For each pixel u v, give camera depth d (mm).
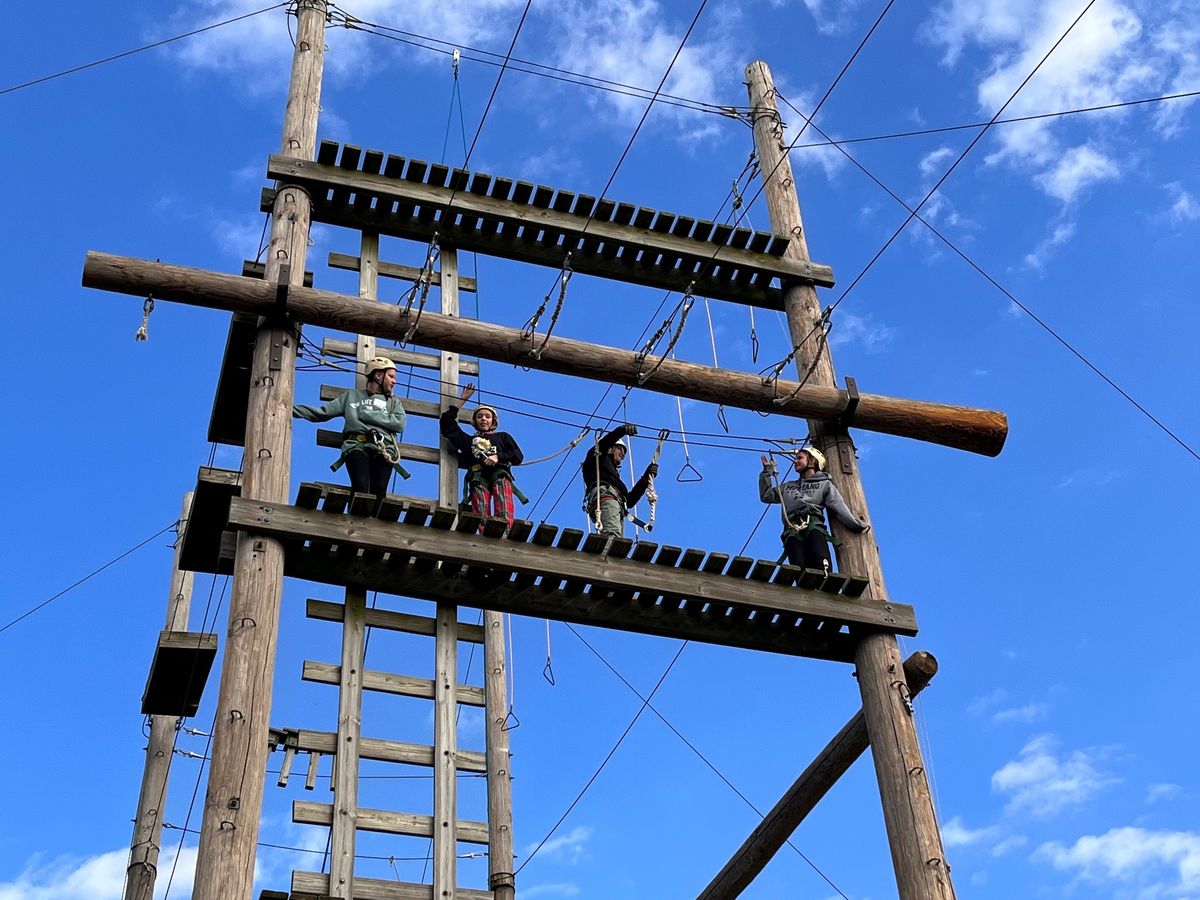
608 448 14375
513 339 13602
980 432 14625
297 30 15555
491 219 15008
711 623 13328
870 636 13398
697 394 14102
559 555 12742
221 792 10656
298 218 14117
